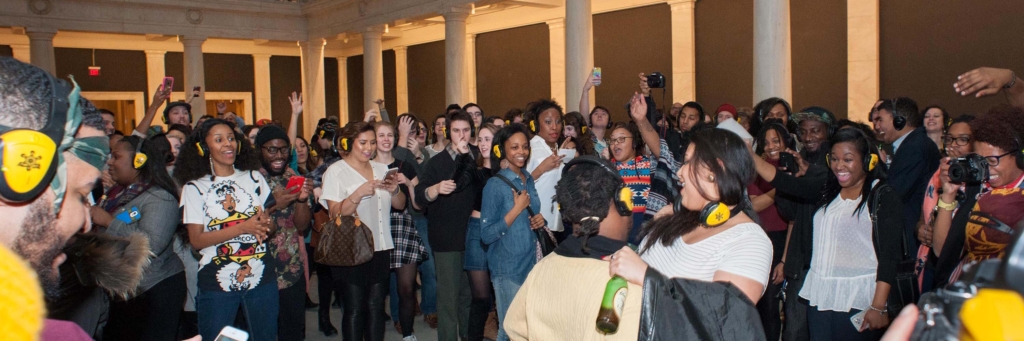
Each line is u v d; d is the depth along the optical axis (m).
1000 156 2.85
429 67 18.14
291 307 4.21
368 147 4.54
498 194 3.97
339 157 5.52
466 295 4.98
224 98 19.88
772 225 4.58
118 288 1.88
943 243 3.20
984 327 0.74
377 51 16.28
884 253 3.04
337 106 21.80
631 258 1.75
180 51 19.53
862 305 3.15
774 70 8.60
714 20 11.91
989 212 2.81
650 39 12.91
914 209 4.17
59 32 17.11
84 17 15.34
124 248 1.89
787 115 5.82
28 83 0.89
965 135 3.70
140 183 3.48
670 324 1.67
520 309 2.14
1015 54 8.55
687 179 2.05
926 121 5.84
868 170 3.12
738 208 2.03
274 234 4.05
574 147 6.21
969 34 9.01
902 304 3.04
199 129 3.74
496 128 4.75
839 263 3.21
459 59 13.72
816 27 10.69
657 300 1.68
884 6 9.93
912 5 9.60
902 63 9.74
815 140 4.51
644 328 1.67
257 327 3.74
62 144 0.96
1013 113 2.88
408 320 4.91
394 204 4.68
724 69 11.81
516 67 15.60
